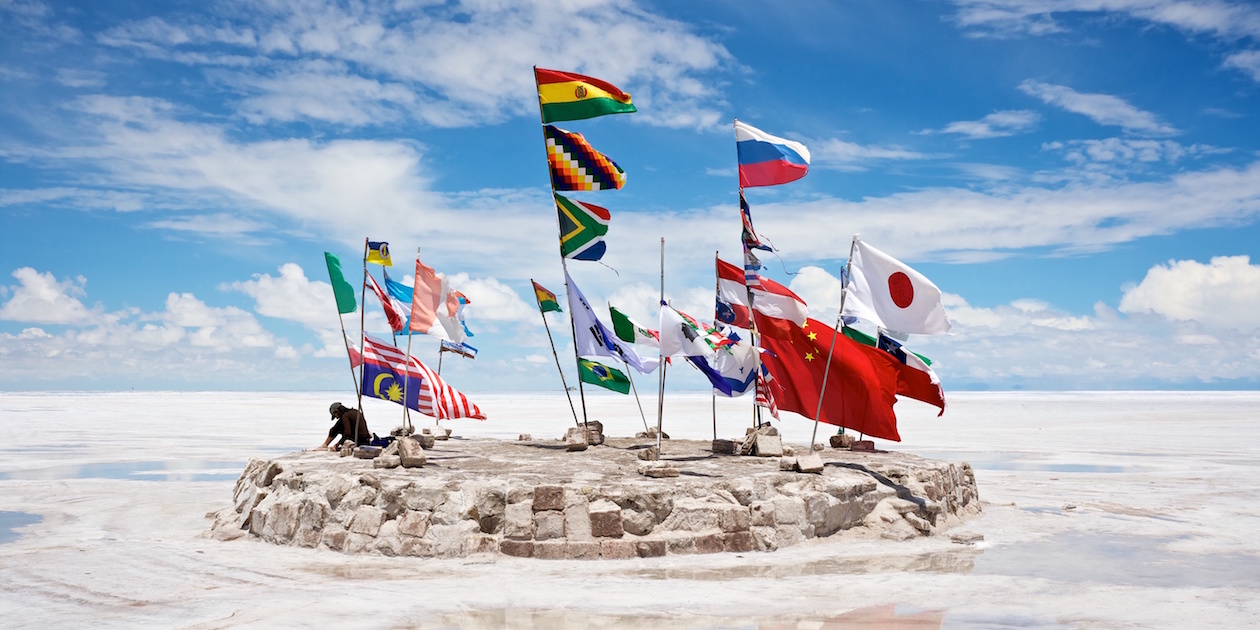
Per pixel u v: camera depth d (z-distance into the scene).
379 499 11.78
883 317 14.53
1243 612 8.61
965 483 16.56
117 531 13.83
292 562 10.95
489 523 11.38
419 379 16.62
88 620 8.14
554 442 19.08
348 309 16.56
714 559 11.07
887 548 12.13
